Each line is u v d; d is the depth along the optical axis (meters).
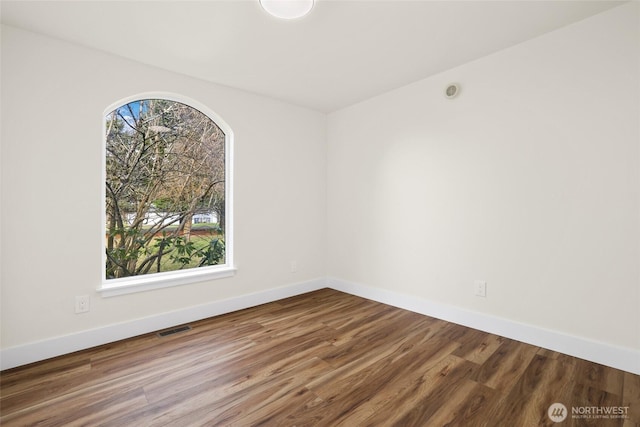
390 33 2.06
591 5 1.80
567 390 1.66
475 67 2.45
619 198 1.84
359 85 2.94
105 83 2.27
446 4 1.76
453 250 2.64
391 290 3.13
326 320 2.71
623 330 1.84
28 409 1.51
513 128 2.26
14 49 1.93
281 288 3.35
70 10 1.78
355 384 1.74
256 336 2.38
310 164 3.63
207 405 1.55
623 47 1.81
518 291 2.27
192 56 2.34
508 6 1.79
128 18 1.86
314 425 1.41
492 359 2.00
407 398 1.61
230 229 3.00
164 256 2.73
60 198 2.10
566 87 2.02
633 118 1.79
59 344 2.08
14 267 1.94
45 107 2.03
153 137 2.65
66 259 2.12
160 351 2.13
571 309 2.03
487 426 1.40
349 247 3.56
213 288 2.84
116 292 2.31
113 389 1.68
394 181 3.08
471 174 2.51
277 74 2.68
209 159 2.96
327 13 1.83
